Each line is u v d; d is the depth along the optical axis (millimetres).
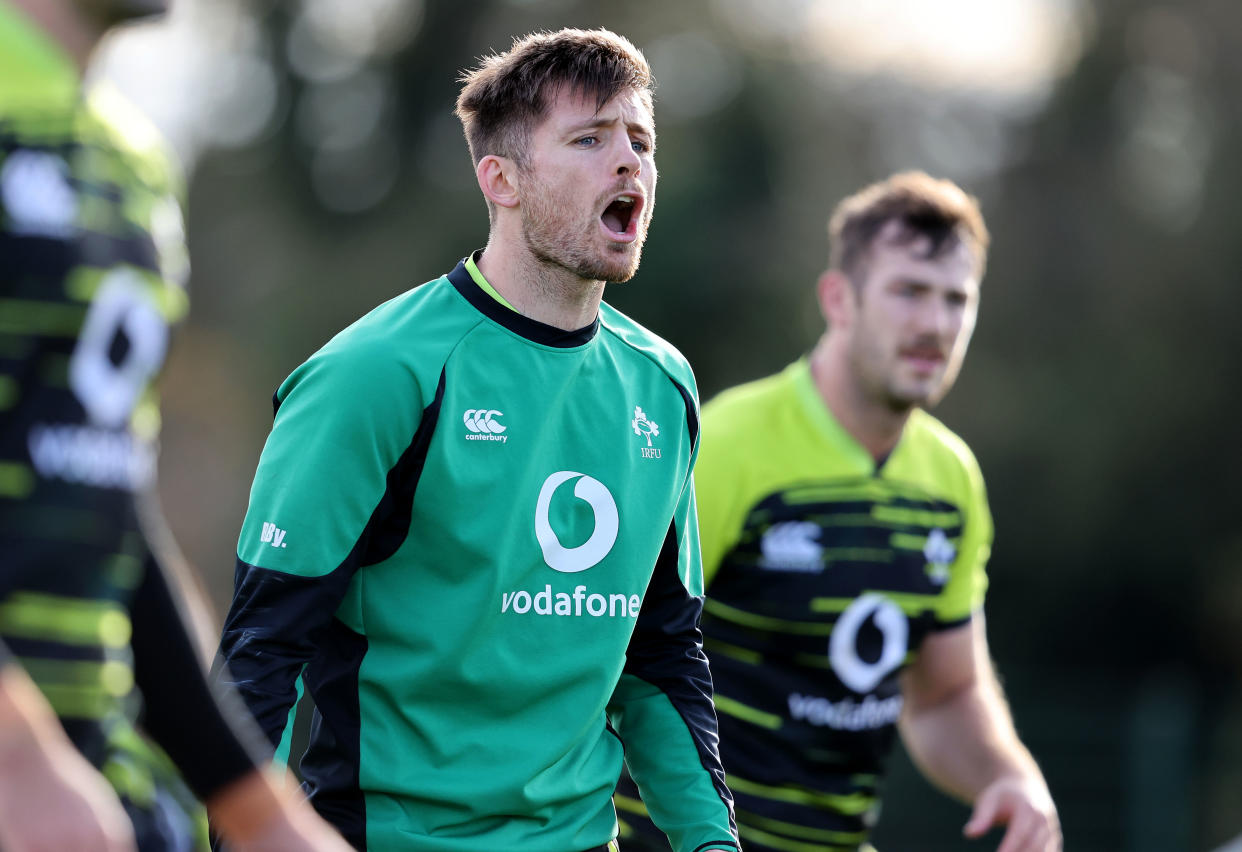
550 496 10922
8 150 6223
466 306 10977
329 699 10773
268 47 94250
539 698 10883
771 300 79625
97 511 6324
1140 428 74812
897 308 15680
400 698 10648
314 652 10312
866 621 15758
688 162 81500
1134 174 79875
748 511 15633
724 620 15664
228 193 93938
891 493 15992
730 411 16016
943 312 15766
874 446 16047
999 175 82938
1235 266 74562
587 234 10773
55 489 6180
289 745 9938
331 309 85312
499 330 10953
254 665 9977
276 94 94688
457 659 10625
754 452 15711
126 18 6602
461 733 10734
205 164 94062
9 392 6109
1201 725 70000
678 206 79688
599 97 10758
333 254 90688
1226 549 74375
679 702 11688
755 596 15609
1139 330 75688
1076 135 81375
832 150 85312
